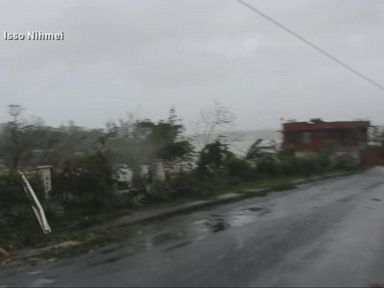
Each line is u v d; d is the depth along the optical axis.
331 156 46.06
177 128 20.84
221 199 18.89
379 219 13.88
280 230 12.04
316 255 9.17
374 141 62.84
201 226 13.07
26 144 15.89
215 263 8.58
